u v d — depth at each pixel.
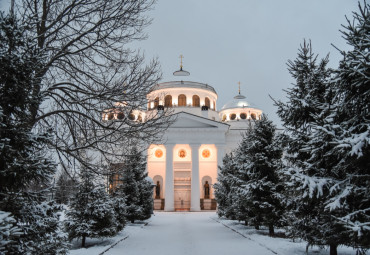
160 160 53.00
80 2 9.88
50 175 6.98
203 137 48.00
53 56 9.98
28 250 6.76
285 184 9.77
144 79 9.89
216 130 48.22
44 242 7.46
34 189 7.97
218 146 47.75
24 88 6.62
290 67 12.75
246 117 63.00
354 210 8.46
